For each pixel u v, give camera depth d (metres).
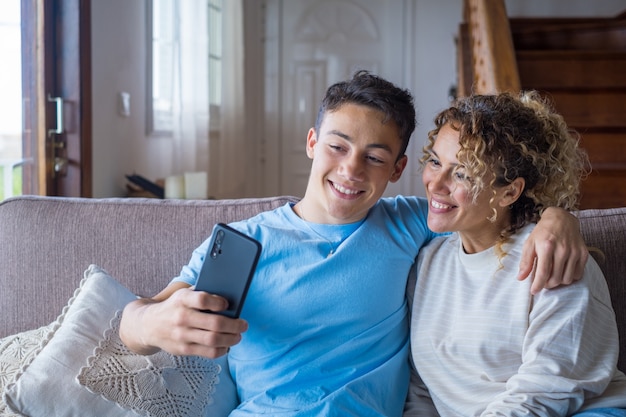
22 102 2.19
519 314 1.17
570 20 4.87
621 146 3.29
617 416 1.05
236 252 1.06
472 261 1.26
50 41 2.37
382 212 1.38
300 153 5.43
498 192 1.20
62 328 1.24
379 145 1.21
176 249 1.53
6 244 1.57
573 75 3.54
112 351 1.21
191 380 1.24
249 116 5.25
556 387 1.05
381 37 5.32
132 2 2.96
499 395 1.11
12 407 1.12
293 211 1.36
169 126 3.44
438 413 1.29
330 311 1.26
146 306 1.13
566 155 1.25
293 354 1.25
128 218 1.57
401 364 1.31
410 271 1.37
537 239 1.12
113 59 2.75
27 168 2.23
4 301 1.55
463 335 1.22
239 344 1.29
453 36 5.25
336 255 1.27
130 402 1.16
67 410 1.13
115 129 2.78
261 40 5.38
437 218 1.23
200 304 1.02
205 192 2.78
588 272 1.15
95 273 1.35
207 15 3.71
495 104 1.21
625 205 3.17
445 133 1.22
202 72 3.67
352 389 1.22
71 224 1.57
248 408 1.23
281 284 1.26
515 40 4.22
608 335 1.14
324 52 5.36
